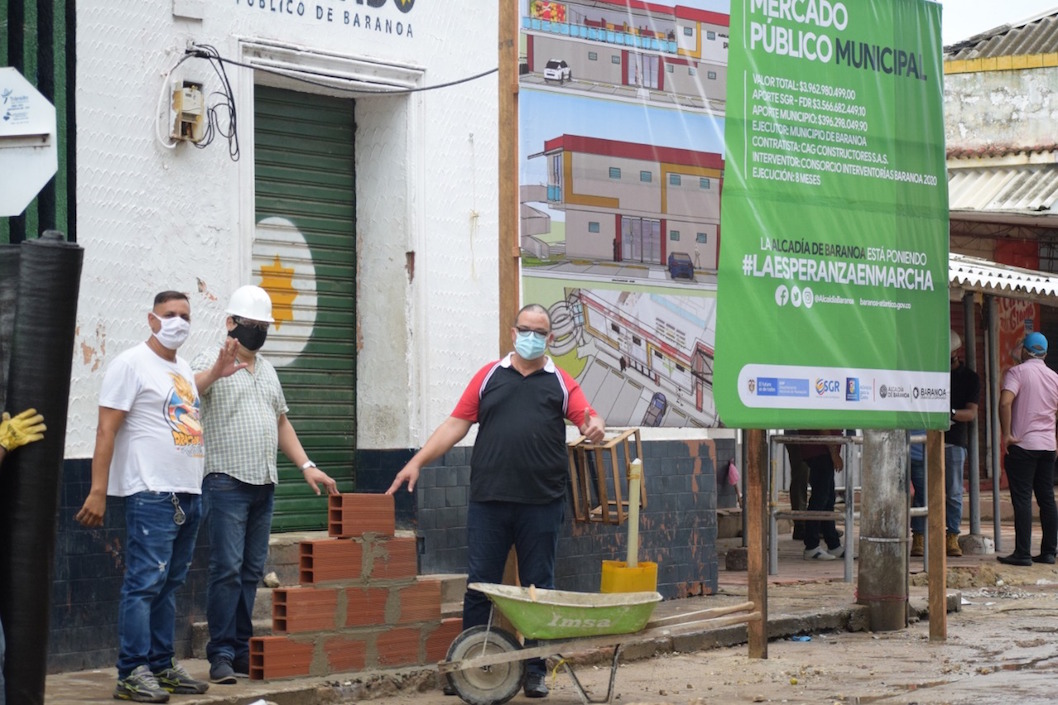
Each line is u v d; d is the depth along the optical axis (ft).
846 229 31.71
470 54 35.42
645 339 35.24
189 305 27.63
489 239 35.78
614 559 37.11
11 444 20.17
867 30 32.42
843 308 31.60
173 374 24.89
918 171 33.40
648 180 35.17
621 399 34.78
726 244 29.71
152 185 29.30
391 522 28.17
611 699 26.43
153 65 29.37
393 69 33.60
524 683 26.71
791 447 50.08
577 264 33.68
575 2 33.58
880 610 36.40
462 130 35.22
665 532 38.68
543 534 26.76
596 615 25.54
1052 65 69.05
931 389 33.50
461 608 31.89
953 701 25.71
